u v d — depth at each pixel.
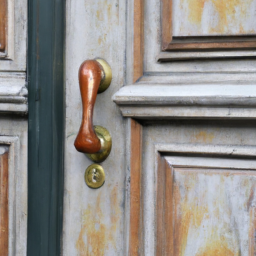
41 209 1.62
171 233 1.58
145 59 1.59
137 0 1.58
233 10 1.56
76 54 1.61
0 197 1.63
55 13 1.61
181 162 1.58
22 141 1.63
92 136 1.54
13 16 1.63
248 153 1.55
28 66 1.62
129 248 1.59
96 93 1.55
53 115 1.62
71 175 1.62
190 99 1.54
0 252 1.64
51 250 1.62
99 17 1.60
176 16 1.58
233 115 1.53
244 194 1.55
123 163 1.59
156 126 1.58
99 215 1.60
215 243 1.56
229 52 1.56
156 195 1.59
